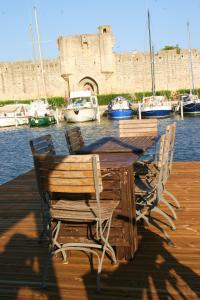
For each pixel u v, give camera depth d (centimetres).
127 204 473
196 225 591
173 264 473
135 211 502
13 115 4622
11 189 871
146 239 549
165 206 685
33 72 6184
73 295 421
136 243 505
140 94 5972
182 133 3098
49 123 4338
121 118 4522
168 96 5834
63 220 463
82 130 3781
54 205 468
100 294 420
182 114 4166
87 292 425
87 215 443
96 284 439
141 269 465
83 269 475
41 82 6209
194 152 2277
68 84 6259
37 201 769
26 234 597
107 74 6250
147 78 6284
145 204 556
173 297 405
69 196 502
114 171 471
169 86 6284
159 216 640
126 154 559
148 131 809
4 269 488
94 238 478
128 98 5794
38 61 6188
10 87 6222
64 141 3148
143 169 642
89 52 6244
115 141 693
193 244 525
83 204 469
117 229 478
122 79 6319
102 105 5928
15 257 520
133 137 747
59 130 3941
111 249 466
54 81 6266
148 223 548
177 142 2666
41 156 435
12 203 764
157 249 515
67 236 484
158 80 6275
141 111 4334
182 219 619
